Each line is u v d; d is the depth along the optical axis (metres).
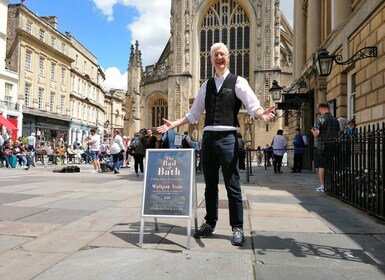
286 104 18.11
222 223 4.94
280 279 2.87
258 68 38.75
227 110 4.09
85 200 6.82
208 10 41.25
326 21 15.25
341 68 11.26
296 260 3.35
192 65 40.88
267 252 3.59
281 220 5.15
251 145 38.06
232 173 4.02
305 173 15.36
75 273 2.97
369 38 8.99
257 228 4.64
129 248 3.68
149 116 43.91
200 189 8.95
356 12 9.88
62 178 11.92
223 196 7.76
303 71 17.95
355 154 6.37
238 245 3.81
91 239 4.01
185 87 40.19
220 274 2.96
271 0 38.91
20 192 7.93
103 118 65.31
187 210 3.84
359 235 4.28
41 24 39.19
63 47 44.66
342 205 6.49
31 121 37.44
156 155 4.13
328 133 8.30
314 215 5.53
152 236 4.16
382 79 8.14
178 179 3.97
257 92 38.47
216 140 4.09
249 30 40.25
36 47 38.28
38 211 5.62
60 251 3.57
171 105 40.44
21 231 4.33
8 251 3.57
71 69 46.59
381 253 3.58
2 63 33.09
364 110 9.30
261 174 14.73
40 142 35.44
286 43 44.16
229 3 40.62
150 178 4.04
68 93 45.44
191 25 40.91
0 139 19.97
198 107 4.39
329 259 3.38
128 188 8.93
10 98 34.41
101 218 5.13
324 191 8.28
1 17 32.84
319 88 13.74
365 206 5.84
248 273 2.98
